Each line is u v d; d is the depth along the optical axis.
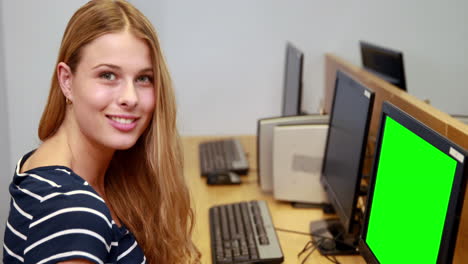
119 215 1.27
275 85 3.00
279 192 1.98
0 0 1.95
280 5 2.90
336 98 1.80
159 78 1.07
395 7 2.92
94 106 1.00
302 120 2.02
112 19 1.00
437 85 3.04
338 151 1.69
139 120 1.07
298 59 2.28
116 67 1.00
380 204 1.24
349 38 2.96
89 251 0.87
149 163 1.19
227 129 3.06
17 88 2.02
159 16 2.89
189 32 2.92
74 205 0.88
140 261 1.09
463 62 3.00
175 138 1.19
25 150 2.06
